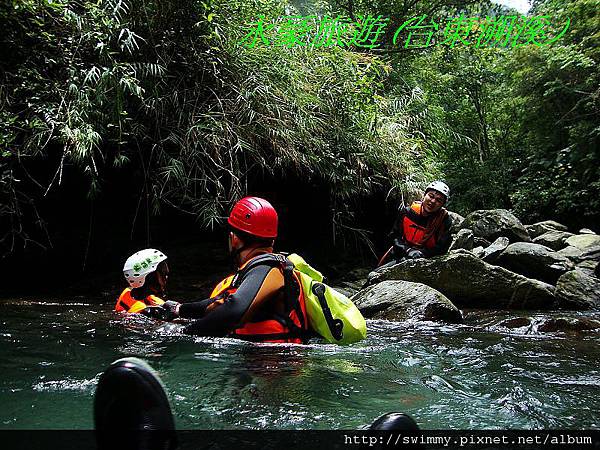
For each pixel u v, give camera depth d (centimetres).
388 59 1346
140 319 395
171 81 629
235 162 639
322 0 1280
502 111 1811
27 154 503
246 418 188
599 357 327
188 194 649
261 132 644
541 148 1516
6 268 588
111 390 135
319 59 753
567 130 1426
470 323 487
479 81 1806
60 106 502
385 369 271
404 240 689
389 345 346
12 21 509
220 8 620
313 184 762
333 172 726
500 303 607
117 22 551
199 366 260
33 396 207
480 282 607
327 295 326
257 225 333
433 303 496
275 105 649
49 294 582
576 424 198
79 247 622
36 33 530
